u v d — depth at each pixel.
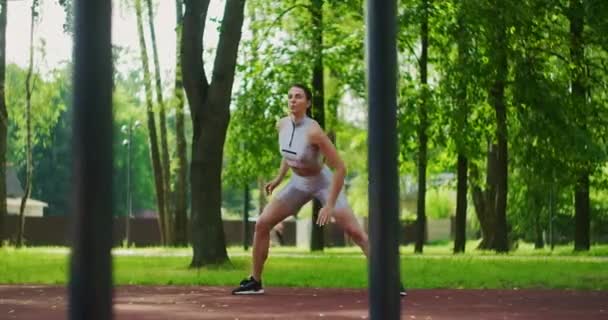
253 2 36.88
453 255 31.22
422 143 35.41
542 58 32.66
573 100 33.41
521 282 13.74
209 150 19.09
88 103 1.13
